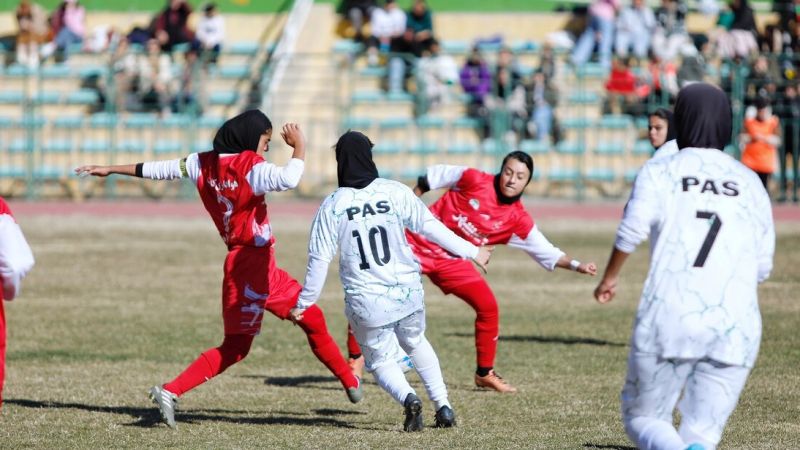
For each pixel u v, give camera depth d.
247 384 25.55
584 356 28.72
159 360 28.14
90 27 93.12
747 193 15.17
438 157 78.00
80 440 19.86
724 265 14.78
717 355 14.64
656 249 15.05
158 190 78.88
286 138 20.55
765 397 23.41
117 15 93.50
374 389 25.17
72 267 47.06
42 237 58.34
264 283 21.00
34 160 80.06
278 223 64.81
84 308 36.59
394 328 20.28
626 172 77.06
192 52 80.50
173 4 84.62
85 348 29.66
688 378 15.11
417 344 20.67
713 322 14.64
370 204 19.69
